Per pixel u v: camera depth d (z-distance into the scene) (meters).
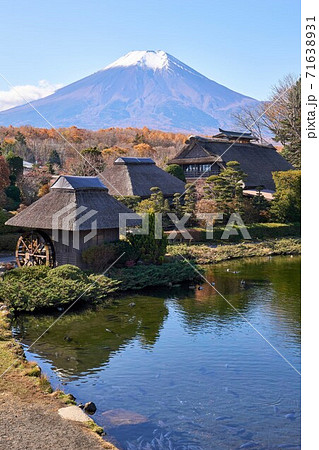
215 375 14.76
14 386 12.83
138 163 48.31
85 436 10.37
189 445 10.98
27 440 10.03
